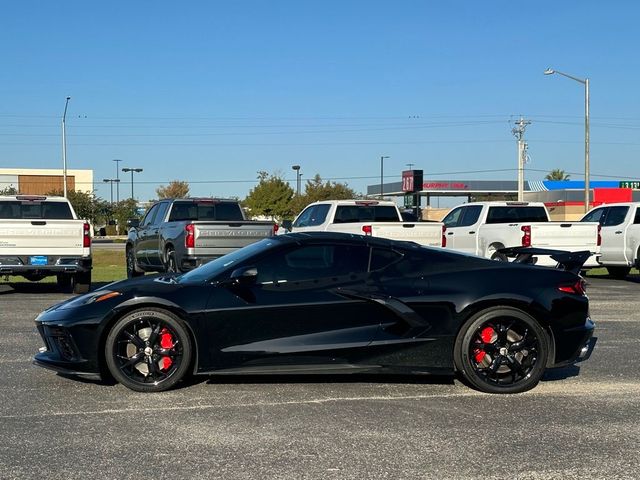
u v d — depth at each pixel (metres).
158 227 15.51
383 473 4.34
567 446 4.85
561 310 6.26
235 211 16.08
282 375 6.87
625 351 8.12
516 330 6.33
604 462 4.55
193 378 6.73
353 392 6.29
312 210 17.84
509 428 5.25
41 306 11.88
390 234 14.44
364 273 6.38
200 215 15.71
